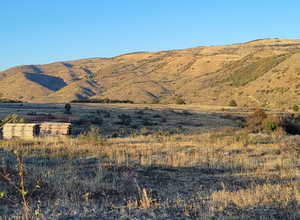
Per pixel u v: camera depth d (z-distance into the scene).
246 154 15.55
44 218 6.05
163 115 54.06
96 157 13.12
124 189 8.54
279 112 68.31
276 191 8.16
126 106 72.69
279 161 13.17
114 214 6.45
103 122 41.16
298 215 6.52
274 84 118.81
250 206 7.07
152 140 21.28
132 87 194.25
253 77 138.62
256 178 10.23
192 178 10.20
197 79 197.62
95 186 8.55
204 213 6.48
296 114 59.50
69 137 22.69
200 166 12.15
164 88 192.50
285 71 124.88
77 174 9.96
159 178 10.03
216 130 33.50
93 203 7.20
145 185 9.08
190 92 164.00
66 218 6.13
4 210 6.47
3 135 23.95
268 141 20.73
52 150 14.51
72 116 45.72
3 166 8.88
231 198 7.66
